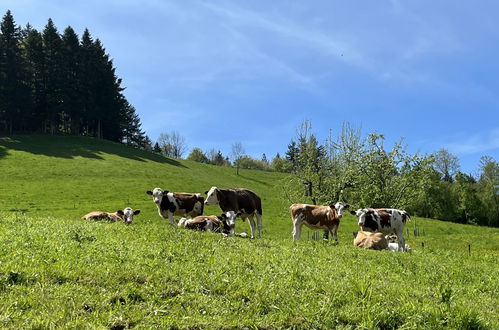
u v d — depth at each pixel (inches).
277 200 2447.1
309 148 1472.7
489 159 3238.2
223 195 831.1
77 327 202.4
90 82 3703.3
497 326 285.1
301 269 375.9
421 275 439.2
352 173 1386.6
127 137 4384.8
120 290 258.2
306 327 245.0
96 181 2321.6
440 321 269.9
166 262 337.1
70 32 3754.9
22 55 3513.8
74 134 3708.2
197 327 225.3
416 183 1430.9
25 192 1947.6
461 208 2982.3
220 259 379.9
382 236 762.8
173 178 2684.5
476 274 488.4
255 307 261.3
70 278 266.5
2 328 192.9
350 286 325.7
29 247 338.3
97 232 470.0
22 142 3043.8
